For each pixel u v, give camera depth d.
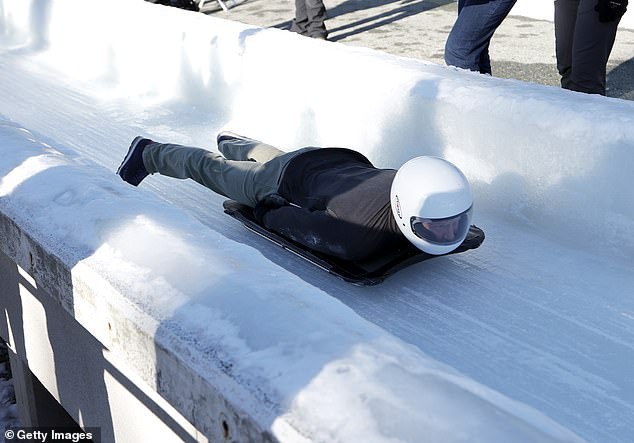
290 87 4.33
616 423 2.21
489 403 1.38
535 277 2.94
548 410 2.27
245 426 1.48
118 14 5.57
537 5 8.45
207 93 4.96
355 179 2.92
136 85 5.50
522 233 3.26
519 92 3.38
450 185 2.65
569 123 3.07
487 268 3.01
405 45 7.30
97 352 2.51
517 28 8.03
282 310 1.65
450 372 1.49
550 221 3.21
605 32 4.62
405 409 1.35
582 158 3.04
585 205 3.08
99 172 2.58
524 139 3.22
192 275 1.84
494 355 2.52
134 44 5.46
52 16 6.39
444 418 1.32
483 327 2.66
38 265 2.31
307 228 2.94
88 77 5.83
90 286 1.99
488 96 3.38
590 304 2.76
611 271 2.94
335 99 4.07
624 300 2.77
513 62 6.73
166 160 3.57
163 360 1.73
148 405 2.25
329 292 2.88
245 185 3.27
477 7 4.60
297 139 4.36
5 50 6.68
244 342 1.59
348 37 7.68
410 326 2.68
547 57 6.89
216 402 1.57
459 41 4.74
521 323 2.67
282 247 3.12
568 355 2.50
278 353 1.53
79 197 2.36
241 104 4.73
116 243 2.05
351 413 1.35
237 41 4.68
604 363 2.46
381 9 8.94
